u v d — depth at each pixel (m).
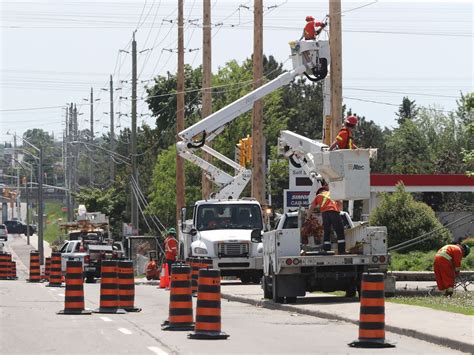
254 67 112.06
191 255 100.94
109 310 63.62
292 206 95.56
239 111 97.94
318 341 46.72
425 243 121.00
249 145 121.06
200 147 100.12
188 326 51.69
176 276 51.97
